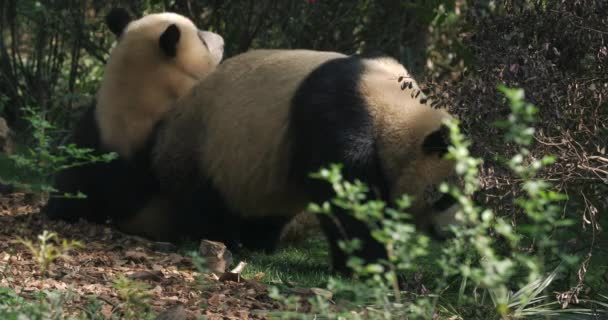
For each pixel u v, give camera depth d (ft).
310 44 58.80
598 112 33.91
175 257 36.88
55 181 44.09
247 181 38.93
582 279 32.19
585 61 33.88
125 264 35.96
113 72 42.65
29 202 48.44
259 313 29.96
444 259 21.80
